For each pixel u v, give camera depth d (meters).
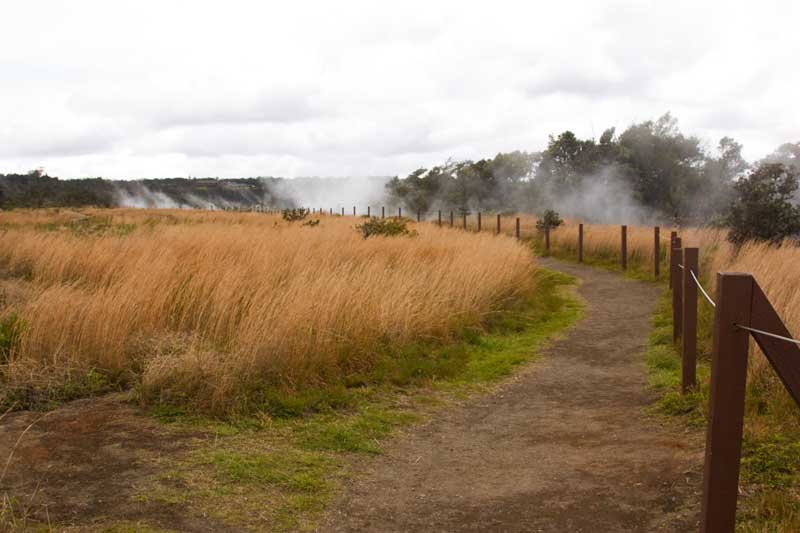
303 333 7.27
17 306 7.83
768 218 17.03
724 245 15.44
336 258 11.73
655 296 14.34
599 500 4.52
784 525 3.74
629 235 21.02
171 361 6.32
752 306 3.02
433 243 15.34
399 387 7.48
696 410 6.19
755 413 5.61
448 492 4.75
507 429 6.29
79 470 4.65
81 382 6.34
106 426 5.51
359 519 4.27
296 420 6.04
